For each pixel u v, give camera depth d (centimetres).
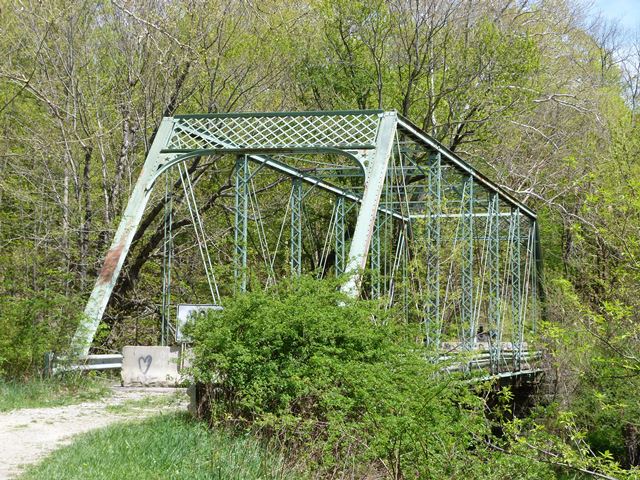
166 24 2395
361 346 1246
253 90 2948
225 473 959
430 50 3247
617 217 1405
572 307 1555
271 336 1230
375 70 3300
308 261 3250
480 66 3139
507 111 3234
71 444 1077
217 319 1301
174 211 2634
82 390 1677
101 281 1873
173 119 2048
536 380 2294
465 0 3247
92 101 2798
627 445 1827
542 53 3469
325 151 1914
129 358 1889
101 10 2831
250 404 1179
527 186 3656
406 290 1827
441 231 2266
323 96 3350
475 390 1309
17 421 1301
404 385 1084
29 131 2719
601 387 1564
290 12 3089
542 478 1121
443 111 3366
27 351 1656
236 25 2741
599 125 3222
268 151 1952
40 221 2555
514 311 2869
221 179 2977
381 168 1842
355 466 1045
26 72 2695
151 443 1073
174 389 1819
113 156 2889
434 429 992
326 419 1159
